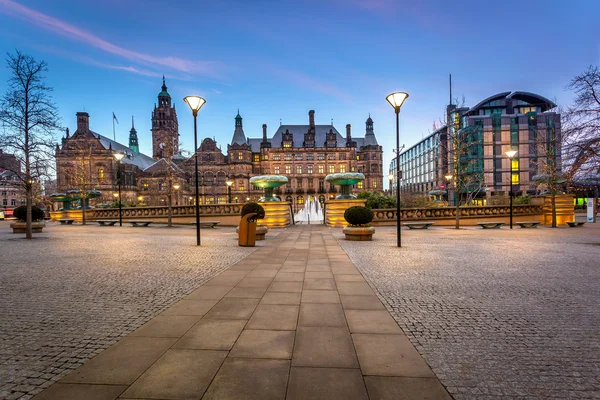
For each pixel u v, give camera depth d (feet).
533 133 232.12
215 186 318.04
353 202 96.02
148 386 10.91
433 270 30.81
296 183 338.13
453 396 10.44
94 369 12.12
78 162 207.62
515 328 16.33
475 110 257.75
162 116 384.06
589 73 47.98
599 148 48.06
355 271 30.30
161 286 24.73
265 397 10.21
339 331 15.74
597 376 11.79
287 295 22.18
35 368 12.34
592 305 20.10
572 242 53.93
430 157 306.76
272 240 59.11
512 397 10.44
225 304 20.13
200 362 12.59
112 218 118.83
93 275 28.78
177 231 80.69
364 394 10.43
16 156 59.77
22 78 58.08
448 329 16.16
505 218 101.14
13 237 64.64
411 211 97.81
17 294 22.63
